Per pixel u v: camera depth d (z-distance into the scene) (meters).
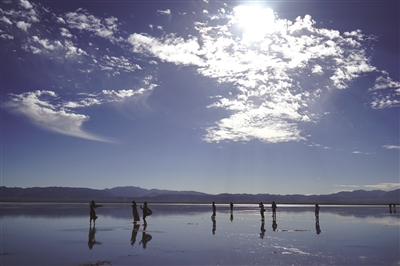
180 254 18.81
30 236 26.22
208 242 23.44
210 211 79.88
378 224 40.28
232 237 26.28
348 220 47.66
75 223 38.38
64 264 16.14
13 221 40.97
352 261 17.19
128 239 24.66
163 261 16.94
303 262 16.89
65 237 25.67
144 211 36.84
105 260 17.09
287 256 18.39
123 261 16.86
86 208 88.44
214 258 17.73
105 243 22.73
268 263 16.62
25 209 77.88
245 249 20.58
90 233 28.36
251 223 40.47
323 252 19.70
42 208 86.00
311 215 62.81
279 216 58.59
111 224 37.50
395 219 50.41
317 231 31.34
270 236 27.09
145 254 18.77
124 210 80.12
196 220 45.38
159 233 28.70
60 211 68.19
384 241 24.48
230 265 16.14
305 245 22.33
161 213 66.81
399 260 17.53
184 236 26.72
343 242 23.92
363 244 22.95
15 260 17.08
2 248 20.66
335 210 94.69
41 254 18.64
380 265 16.36
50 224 36.91
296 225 38.09
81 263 16.36
